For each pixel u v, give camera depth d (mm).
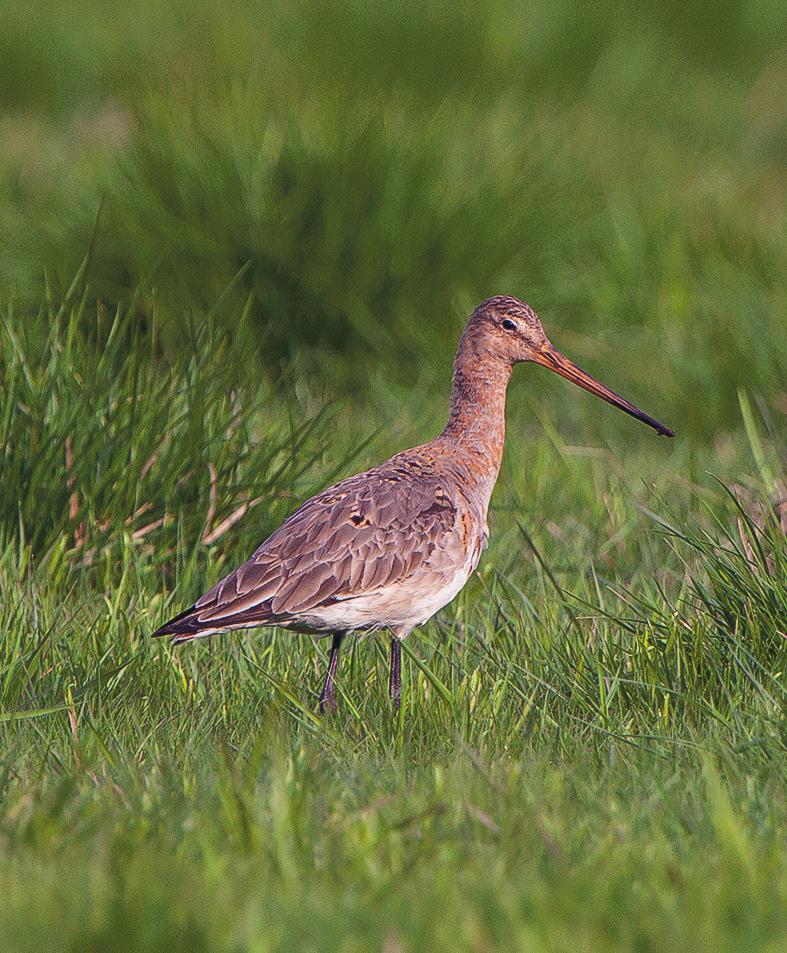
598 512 12273
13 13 30078
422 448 10453
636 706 8953
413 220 16609
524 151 18312
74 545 10961
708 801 7188
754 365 15344
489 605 10547
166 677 9250
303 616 9297
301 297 16312
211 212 16594
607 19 27656
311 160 16844
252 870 6219
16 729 8453
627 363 15906
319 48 24797
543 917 5695
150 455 11312
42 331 12758
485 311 10695
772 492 10852
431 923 5641
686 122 26484
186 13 29438
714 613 9453
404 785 7500
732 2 30172
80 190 17688
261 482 11516
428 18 25172
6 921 5648
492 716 8656
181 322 15484
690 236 17641
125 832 6586
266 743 8000
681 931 5621
